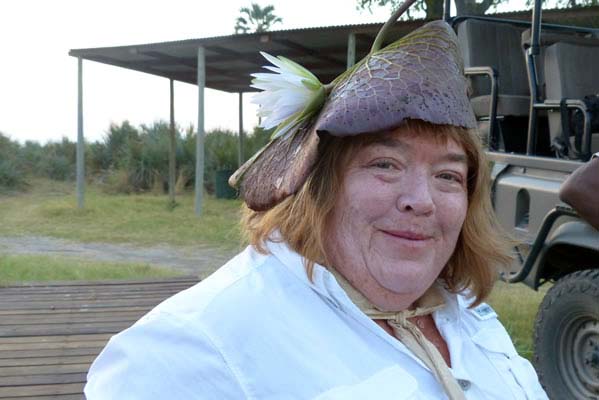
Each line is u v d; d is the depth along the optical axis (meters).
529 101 4.90
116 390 1.22
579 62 4.55
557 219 3.89
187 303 1.30
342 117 1.23
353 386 1.27
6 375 3.79
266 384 1.22
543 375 3.97
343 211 1.39
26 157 21.30
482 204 1.63
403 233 1.37
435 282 1.64
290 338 1.27
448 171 1.39
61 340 4.48
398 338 1.42
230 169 18.14
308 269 1.34
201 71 13.09
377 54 1.35
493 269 1.69
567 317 3.81
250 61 14.67
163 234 12.09
